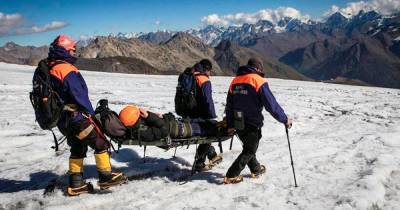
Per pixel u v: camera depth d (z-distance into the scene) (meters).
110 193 6.86
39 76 6.20
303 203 6.51
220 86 32.72
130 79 41.00
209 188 7.18
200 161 8.22
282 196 6.85
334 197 6.72
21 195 6.79
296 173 8.09
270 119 14.30
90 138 6.43
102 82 33.03
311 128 13.37
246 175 7.95
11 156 9.27
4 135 11.34
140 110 6.85
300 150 9.97
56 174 7.98
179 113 7.98
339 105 19.53
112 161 8.78
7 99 19.14
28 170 8.18
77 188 6.71
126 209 6.29
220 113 15.83
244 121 7.15
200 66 7.78
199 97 7.72
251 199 6.70
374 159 8.99
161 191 7.04
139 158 9.11
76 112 6.30
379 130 12.63
